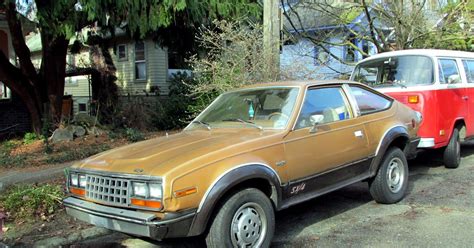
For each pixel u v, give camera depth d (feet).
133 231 13.29
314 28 47.62
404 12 42.34
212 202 13.42
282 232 17.89
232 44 32.09
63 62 40.57
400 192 20.93
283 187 15.61
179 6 31.32
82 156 31.63
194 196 13.23
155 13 32.07
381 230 17.57
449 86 26.86
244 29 32.99
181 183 13.07
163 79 64.34
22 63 39.37
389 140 19.90
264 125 16.84
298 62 37.11
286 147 15.87
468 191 22.58
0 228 14.35
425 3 45.39
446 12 44.09
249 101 18.35
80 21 31.94
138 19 32.14
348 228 18.01
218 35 34.63
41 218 19.40
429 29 42.42
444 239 16.34
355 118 19.01
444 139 26.43
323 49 44.34
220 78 31.58
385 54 28.89
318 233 17.60
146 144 16.49
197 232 13.37
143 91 63.05
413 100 25.82
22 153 32.81
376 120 19.93
